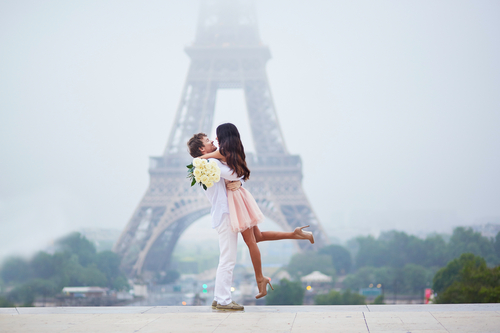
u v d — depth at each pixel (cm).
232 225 637
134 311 677
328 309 676
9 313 677
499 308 672
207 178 614
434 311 638
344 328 521
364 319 574
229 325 547
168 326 549
